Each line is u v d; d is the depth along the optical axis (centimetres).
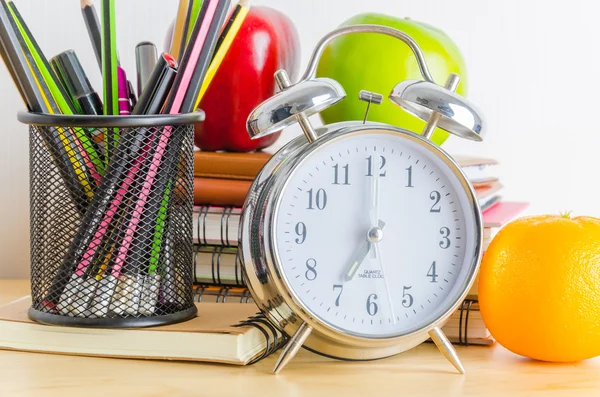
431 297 87
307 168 85
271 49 106
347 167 85
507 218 102
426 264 87
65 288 88
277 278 82
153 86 88
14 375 81
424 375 84
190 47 88
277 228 84
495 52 137
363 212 86
